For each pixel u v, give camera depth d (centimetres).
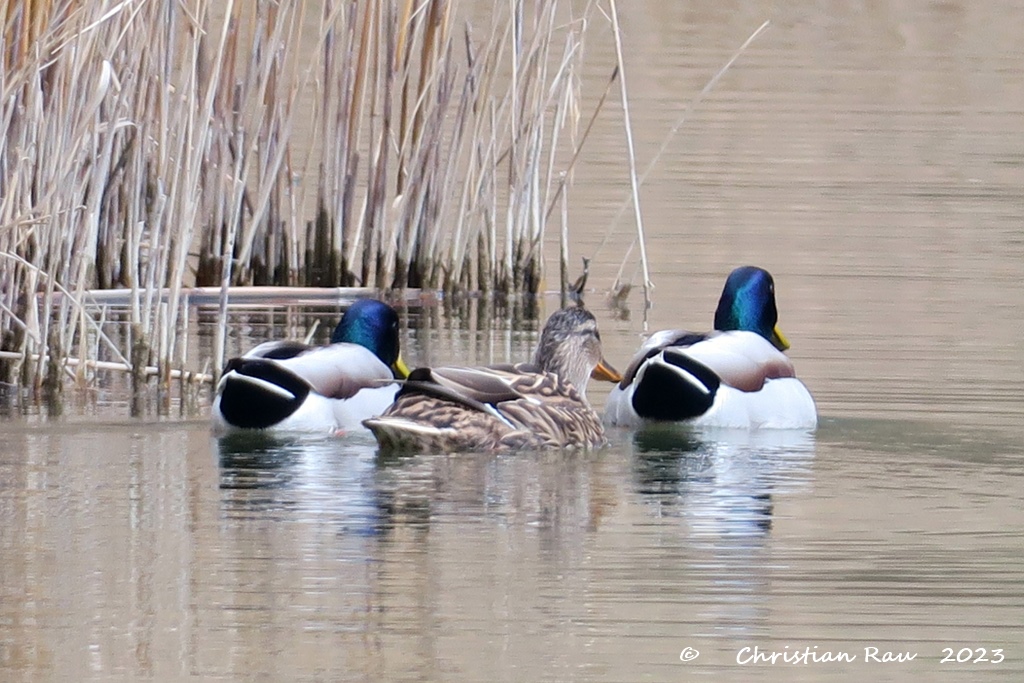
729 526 1106
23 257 1614
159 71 1664
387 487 1195
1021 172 2688
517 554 1041
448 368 1337
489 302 2033
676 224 2345
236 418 1352
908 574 1012
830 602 966
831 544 1066
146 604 948
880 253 2183
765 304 1564
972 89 3359
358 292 2044
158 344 1575
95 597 957
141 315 1764
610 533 1087
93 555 1027
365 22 2009
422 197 2050
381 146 2036
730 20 3991
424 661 879
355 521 1106
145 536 1066
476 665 874
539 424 1327
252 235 1992
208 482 1200
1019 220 2386
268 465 1256
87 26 1505
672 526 1105
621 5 3969
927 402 1494
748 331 1489
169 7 1733
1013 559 1038
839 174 2648
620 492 1193
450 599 965
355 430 1372
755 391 1412
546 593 971
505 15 2080
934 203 2484
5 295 1592
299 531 1082
